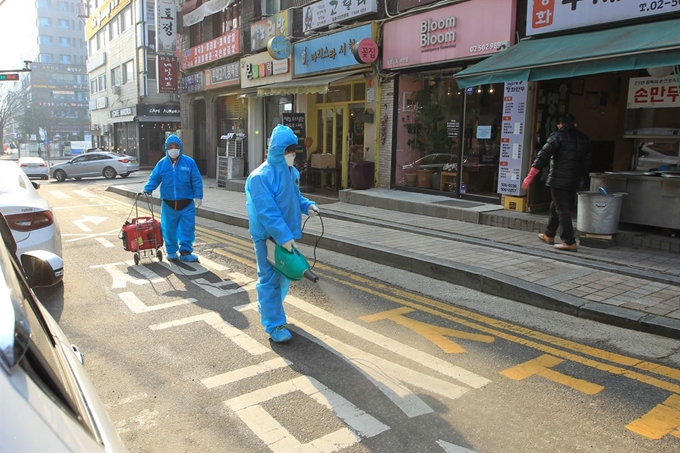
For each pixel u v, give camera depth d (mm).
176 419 3426
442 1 10906
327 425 3348
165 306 5691
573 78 10109
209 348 4562
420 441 3170
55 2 98750
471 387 3850
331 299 5973
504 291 6031
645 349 4508
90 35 46406
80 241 9375
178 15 24312
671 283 5934
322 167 14820
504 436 3217
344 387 3852
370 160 13523
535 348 4559
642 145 9086
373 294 6168
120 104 39250
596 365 4203
